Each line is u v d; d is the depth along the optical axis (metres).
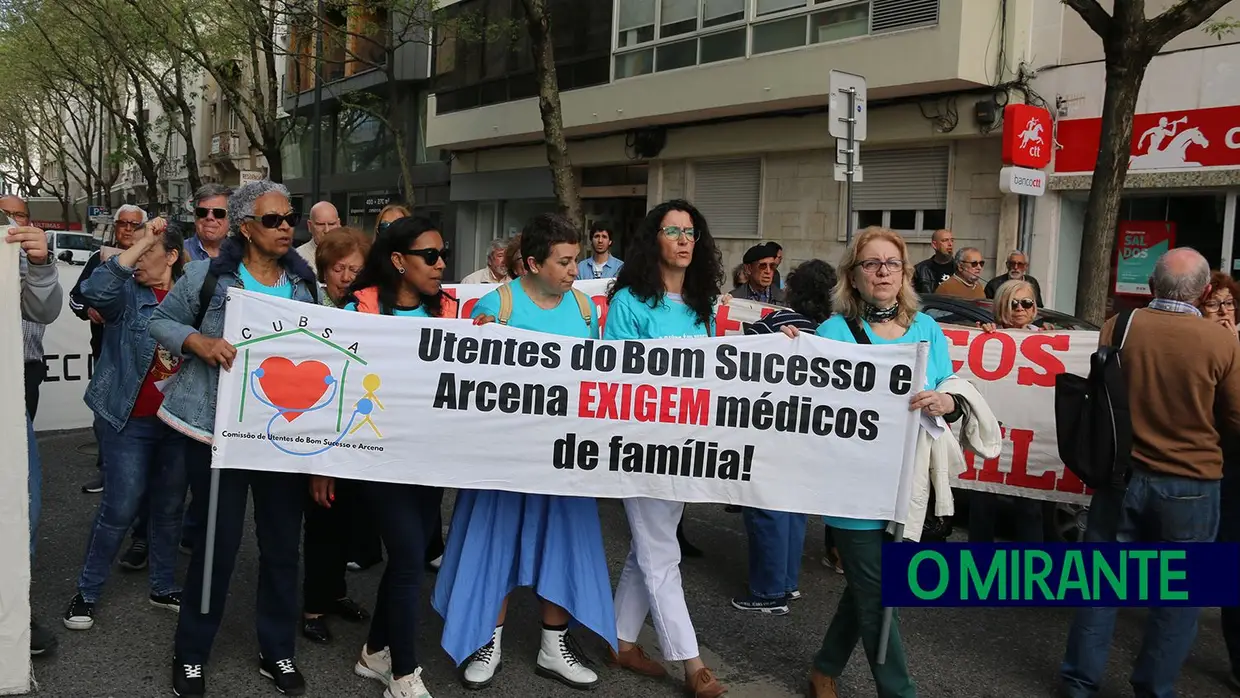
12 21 29.09
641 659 4.14
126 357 4.37
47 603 4.77
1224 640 4.70
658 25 15.41
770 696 4.01
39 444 8.65
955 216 12.48
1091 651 3.98
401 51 23.27
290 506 3.80
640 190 17.42
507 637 4.54
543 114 11.83
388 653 4.02
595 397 3.81
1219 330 3.77
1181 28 7.34
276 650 3.87
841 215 13.83
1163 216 10.90
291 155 32.25
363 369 3.71
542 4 11.48
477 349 3.78
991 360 5.53
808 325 4.47
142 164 30.58
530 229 3.88
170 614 4.68
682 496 3.82
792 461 3.74
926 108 12.41
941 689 4.16
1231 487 4.30
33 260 3.88
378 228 5.56
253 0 19.70
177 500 4.67
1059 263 11.69
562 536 3.93
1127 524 3.90
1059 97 11.38
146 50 24.94
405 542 3.68
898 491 3.61
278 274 3.93
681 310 3.98
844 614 3.79
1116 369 3.82
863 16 12.51
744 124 14.85
